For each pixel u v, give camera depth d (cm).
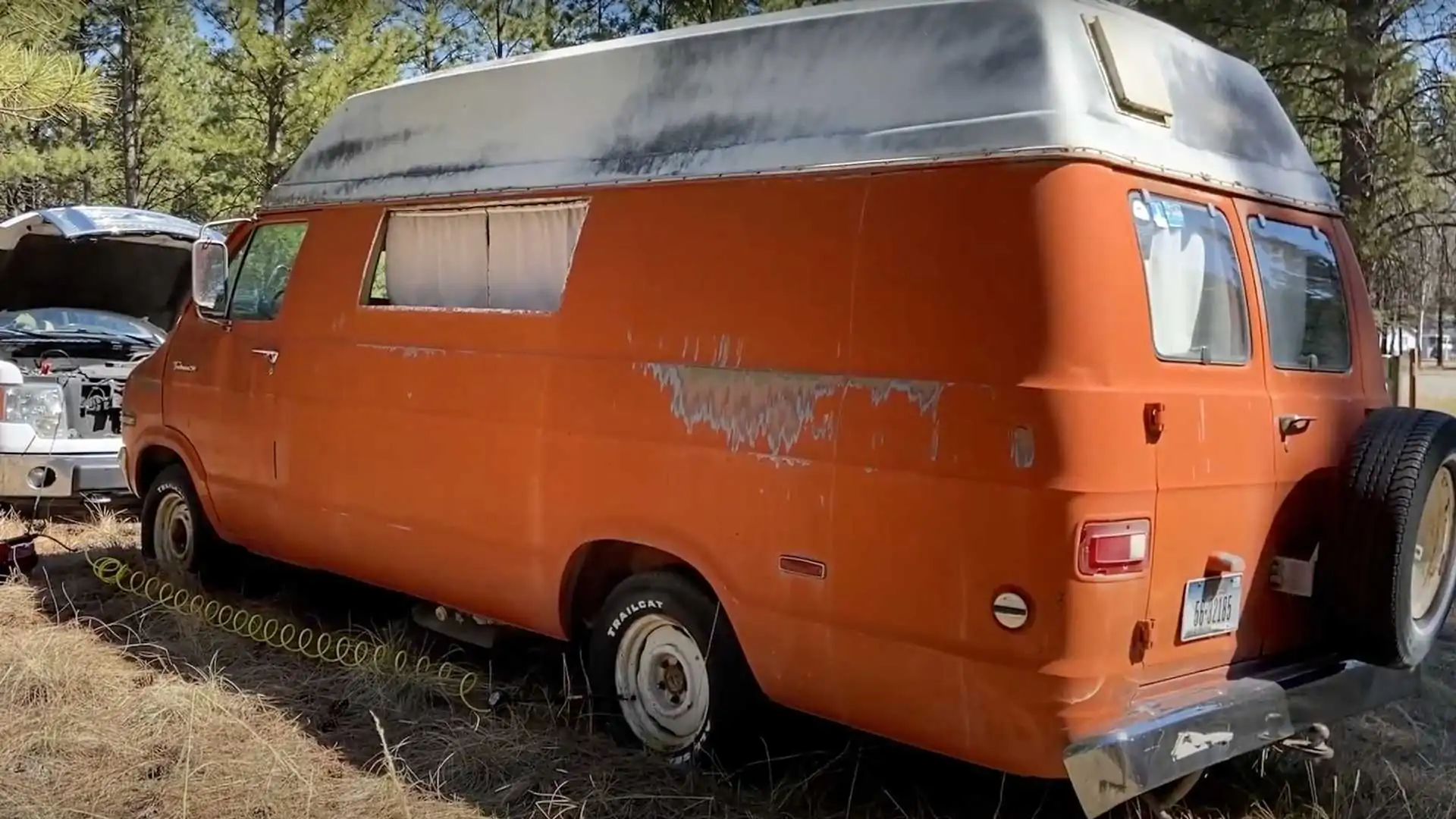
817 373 374
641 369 423
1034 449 325
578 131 469
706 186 415
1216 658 371
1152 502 338
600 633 455
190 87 2130
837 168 379
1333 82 1251
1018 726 332
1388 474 379
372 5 1798
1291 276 420
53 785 414
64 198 2342
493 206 493
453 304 515
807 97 397
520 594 474
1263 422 382
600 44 476
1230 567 367
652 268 426
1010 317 334
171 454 691
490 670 524
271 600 656
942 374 345
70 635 571
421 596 530
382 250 546
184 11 1975
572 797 410
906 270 357
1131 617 334
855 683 368
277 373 584
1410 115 1255
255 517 607
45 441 796
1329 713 387
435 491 500
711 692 416
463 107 521
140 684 516
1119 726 331
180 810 396
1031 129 339
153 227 866
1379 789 429
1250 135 418
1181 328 364
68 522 828
